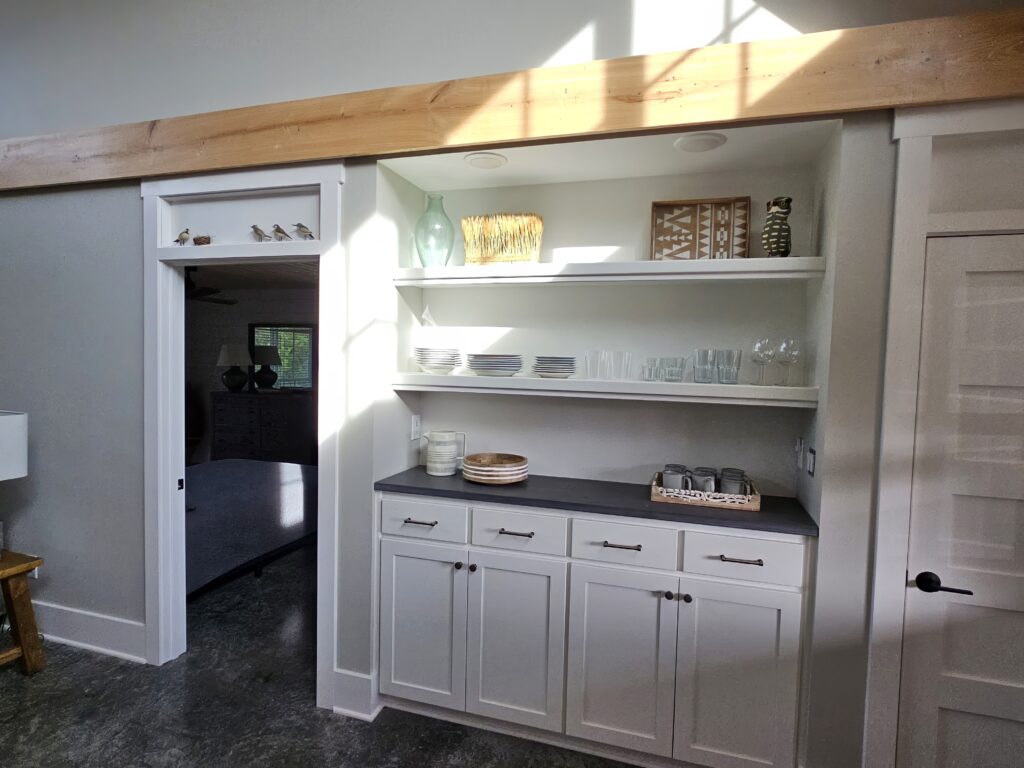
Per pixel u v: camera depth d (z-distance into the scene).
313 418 6.73
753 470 2.30
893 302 1.74
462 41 2.28
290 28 2.50
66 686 2.46
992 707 1.76
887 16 1.89
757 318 2.29
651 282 2.15
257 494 3.74
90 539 2.74
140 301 2.59
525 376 2.58
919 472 1.78
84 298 2.68
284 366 7.06
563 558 2.09
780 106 1.76
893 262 1.74
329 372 2.30
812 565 1.85
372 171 2.22
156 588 2.62
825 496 1.82
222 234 2.48
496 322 2.61
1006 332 1.71
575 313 2.51
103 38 2.77
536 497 2.14
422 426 2.73
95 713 2.29
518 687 2.16
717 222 2.26
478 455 2.49
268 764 2.04
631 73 1.90
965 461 1.75
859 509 1.80
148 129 2.45
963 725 1.79
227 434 6.82
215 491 3.65
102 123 2.79
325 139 2.21
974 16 1.62
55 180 2.63
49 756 2.05
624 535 2.02
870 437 1.79
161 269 2.54
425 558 2.24
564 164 2.27
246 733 2.20
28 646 2.54
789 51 1.76
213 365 7.24
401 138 2.12
